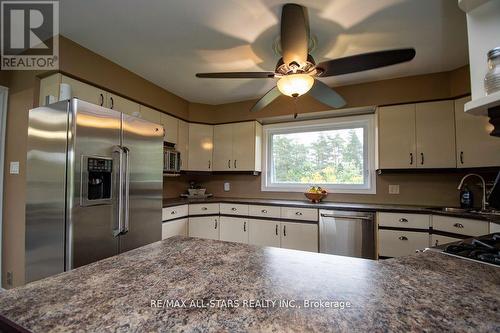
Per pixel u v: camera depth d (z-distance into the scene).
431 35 1.98
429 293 0.64
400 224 2.38
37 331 0.49
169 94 3.23
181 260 0.90
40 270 1.74
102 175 1.88
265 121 3.66
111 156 1.88
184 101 3.54
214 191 3.95
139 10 1.72
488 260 0.88
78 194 1.65
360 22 1.82
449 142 2.47
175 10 1.72
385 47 2.13
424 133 2.58
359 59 1.59
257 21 1.82
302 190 3.45
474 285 0.69
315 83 1.97
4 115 2.31
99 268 0.82
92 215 1.73
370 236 2.48
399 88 2.72
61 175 1.66
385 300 0.61
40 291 0.66
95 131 1.77
